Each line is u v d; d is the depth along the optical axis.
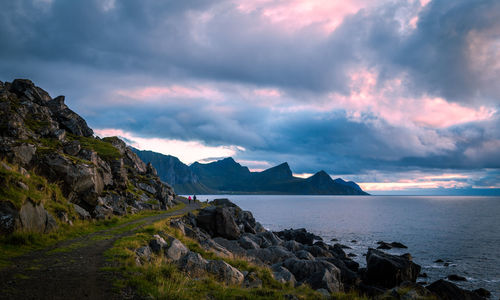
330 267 26.86
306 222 115.62
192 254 17.83
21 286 10.95
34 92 60.66
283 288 18.12
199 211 51.94
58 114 61.41
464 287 36.84
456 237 76.81
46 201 24.08
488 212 177.38
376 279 31.22
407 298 15.48
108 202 38.59
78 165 32.00
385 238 75.62
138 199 50.62
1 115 35.78
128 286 11.99
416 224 108.06
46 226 20.83
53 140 44.16
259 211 181.88
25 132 36.72
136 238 21.61
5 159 25.16
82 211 29.19
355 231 88.94
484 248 61.72
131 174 61.94
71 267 14.09
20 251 16.36
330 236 79.31
